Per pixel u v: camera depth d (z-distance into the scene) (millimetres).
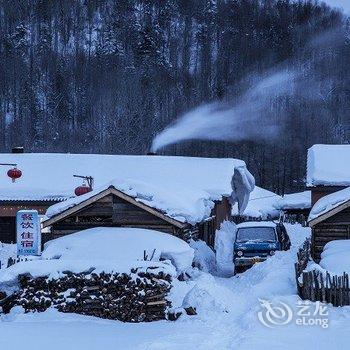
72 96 130750
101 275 17125
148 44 154750
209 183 35594
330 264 19734
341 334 13289
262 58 160125
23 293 17453
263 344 12375
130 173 37531
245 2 174875
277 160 119375
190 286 18266
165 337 13672
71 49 158500
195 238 28469
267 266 23578
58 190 36688
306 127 128875
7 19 163375
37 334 14555
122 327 15664
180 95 137000
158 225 23078
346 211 24062
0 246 34125
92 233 21516
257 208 65312
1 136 118938
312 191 33438
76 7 172500
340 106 140000
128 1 175000
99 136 114188
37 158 40219
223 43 162500
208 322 15711
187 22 169750
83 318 16734
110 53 149750
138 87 131125
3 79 136375
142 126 114125
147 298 16656
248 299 18594
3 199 36156
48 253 20641
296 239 42906
